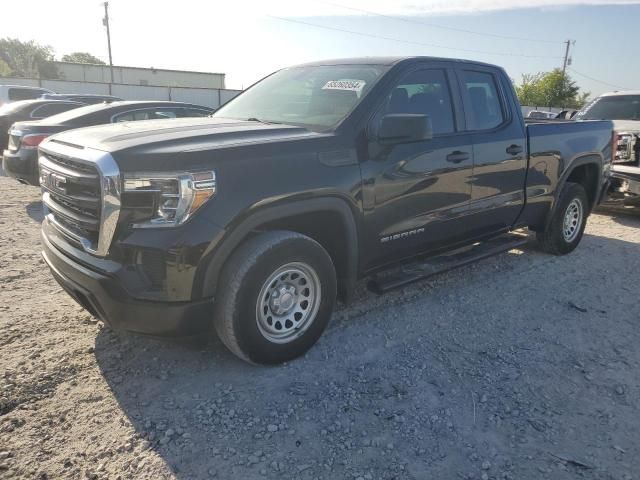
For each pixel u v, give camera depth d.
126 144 2.96
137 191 2.83
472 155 4.45
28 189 9.30
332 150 3.46
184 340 3.67
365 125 3.67
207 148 2.96
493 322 4.26
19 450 2.58
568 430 2.94
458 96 4.46
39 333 3.75
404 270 4.35
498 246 5.09
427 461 2.65
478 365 3.58
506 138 4.84
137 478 2.45
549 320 4.34
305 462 2.60
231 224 2.97
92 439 2.69
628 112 9.25
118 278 2.87
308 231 3.67
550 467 2.64
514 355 3.73
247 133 3.34
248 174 3.04
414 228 4.09
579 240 6.29
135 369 3.35
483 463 2.65
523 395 3.25
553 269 5.65
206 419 2.88
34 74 67.81
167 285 2.88
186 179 2.82
